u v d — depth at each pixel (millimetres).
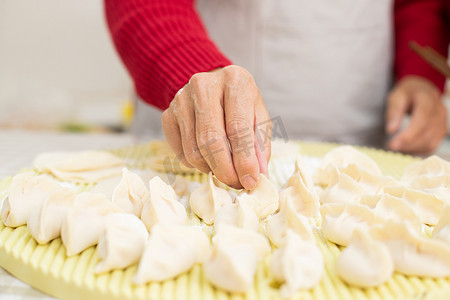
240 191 338
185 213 310
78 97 1021
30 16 956
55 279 245
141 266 231
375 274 228
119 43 434
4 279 265
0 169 437
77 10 965
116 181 374
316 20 577
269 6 572
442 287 235
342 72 599
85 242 264
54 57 987
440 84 635
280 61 592
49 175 397
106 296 233
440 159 371
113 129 945
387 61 640
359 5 582
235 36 585
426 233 300
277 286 239
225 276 227
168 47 378
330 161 401
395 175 418
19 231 287
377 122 653
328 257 265
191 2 455
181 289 233
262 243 258
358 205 286
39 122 940
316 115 614
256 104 325
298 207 320
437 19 655
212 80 303
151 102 423
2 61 969
